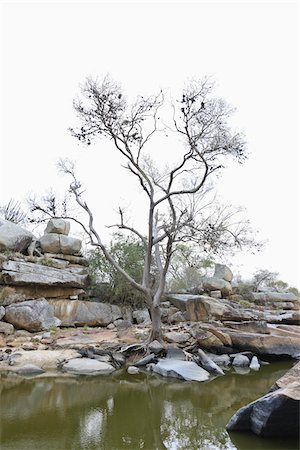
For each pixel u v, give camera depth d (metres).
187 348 11.65
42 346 11.11
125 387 8.18
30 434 5.25
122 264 17.61
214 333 12.01
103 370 9.64
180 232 12.73
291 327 13.95
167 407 6.73
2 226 15.96
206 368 10.23
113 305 16.69
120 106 14.08
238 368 10.70
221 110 15.51
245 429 5.55
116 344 11.60
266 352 11.77
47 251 17.09
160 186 13.86
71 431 5.41
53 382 8.40
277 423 5.16
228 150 12.77
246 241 13.77
